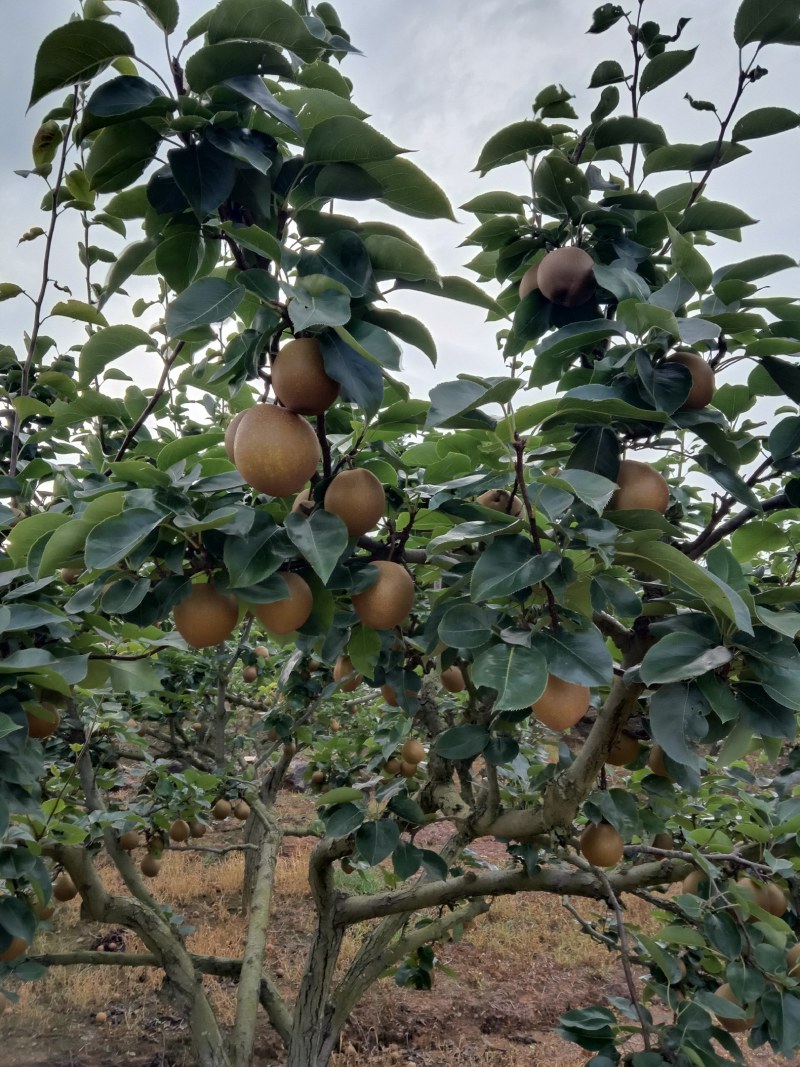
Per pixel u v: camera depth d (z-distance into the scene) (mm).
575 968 3182
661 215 1073
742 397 1085
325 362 784
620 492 932
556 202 1091
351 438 1009
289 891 3723
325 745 2324
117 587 861
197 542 882
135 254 912
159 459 909
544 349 944
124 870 1972
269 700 3641
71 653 1041
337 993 1757
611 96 1071
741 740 980
